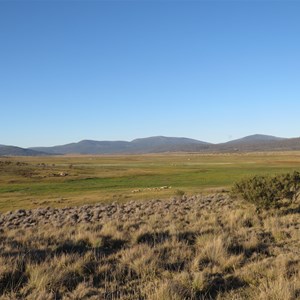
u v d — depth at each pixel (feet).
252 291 26.50
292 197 71.26
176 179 210.38
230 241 39.01
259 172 245.65
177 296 24.43
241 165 360.07
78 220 71.72
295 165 341.21
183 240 41.16
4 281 28.48
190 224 52.80
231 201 84.12
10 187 183.73
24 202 124.36
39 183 205.67
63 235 46.34
